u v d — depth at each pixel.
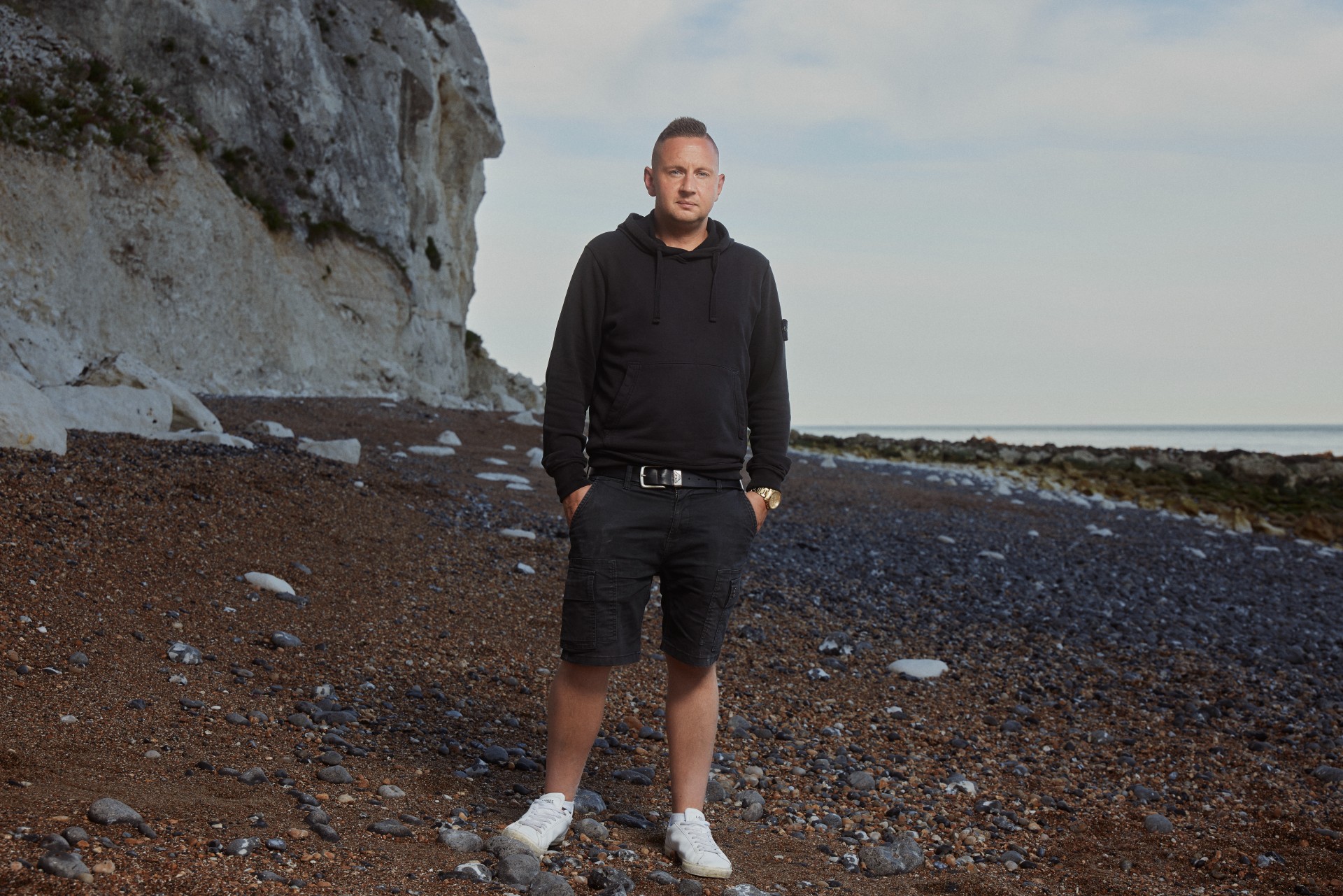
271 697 3.75
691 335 2.68
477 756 3.62
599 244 2.75
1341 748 4.93
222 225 17.00
